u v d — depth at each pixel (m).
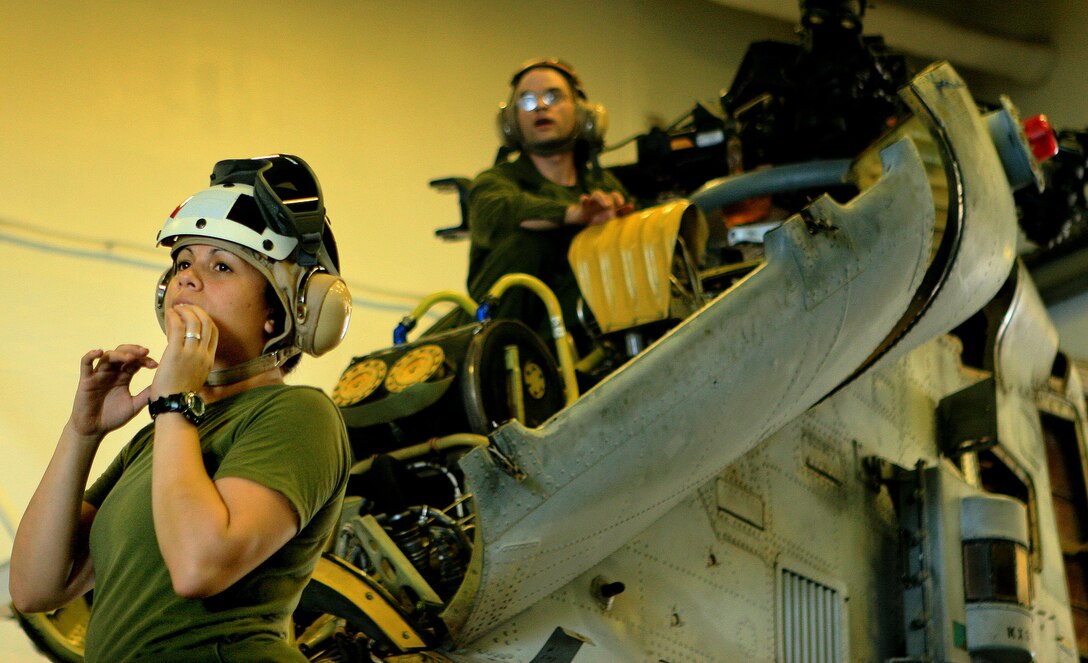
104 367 2.33
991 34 10.09
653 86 9.40
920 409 5.98
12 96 6.79
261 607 2.11
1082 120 9.93
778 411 4.52
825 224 4.40
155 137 7.18
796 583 4.93
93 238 6.69
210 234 2.37
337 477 2.21
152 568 2.08
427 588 3.69
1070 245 9.85
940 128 5.02
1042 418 7.06
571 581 3.99
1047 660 5.96
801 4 6.42
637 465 3.84
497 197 5.15
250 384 2.36
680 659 4.27
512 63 8.85
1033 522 6.26
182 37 7.50
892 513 5.55
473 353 4.30
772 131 6.41
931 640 5.22
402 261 7.88
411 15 8.50
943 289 5.07
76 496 2.33
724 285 5.49
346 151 7.93
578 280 4.58
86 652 2.09
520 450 3.59
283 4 7.98
